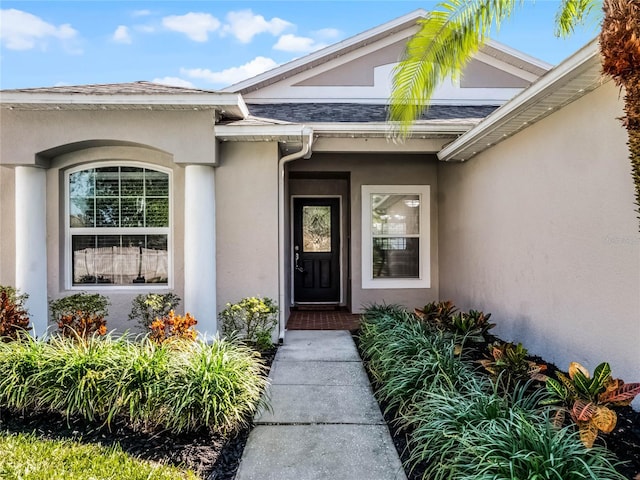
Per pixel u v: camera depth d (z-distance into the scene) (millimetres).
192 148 5926
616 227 3732
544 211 4887
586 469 2354
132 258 6516
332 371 5133
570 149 4383
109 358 3959
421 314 6344
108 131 5910
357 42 9164
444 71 5168
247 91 9398
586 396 3150
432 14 4723
